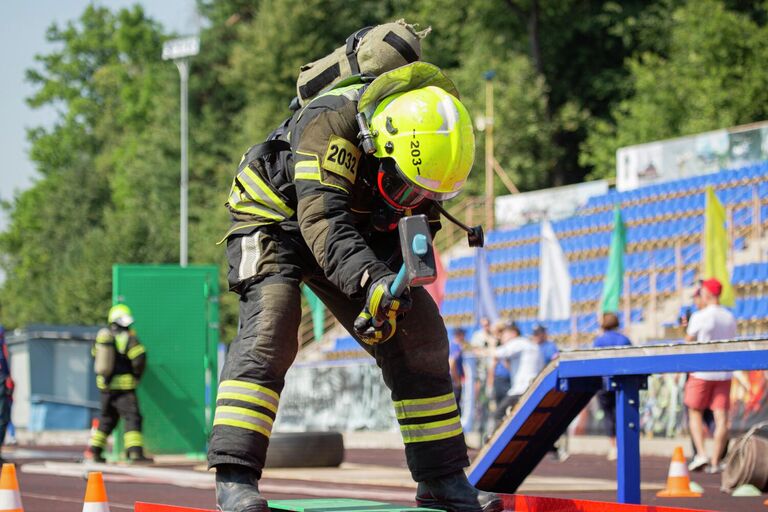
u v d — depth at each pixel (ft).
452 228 136.87
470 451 73.46
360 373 99.14
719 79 137.49
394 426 94.27
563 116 175.32
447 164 17.34
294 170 17.83
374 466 62.03
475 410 85.71
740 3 161.17
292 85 206.80
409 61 18.60
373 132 17.52
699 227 97.76
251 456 17.99
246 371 18.12
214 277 65.92
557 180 181.27
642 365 22.07
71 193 279.69
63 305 199.93
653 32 180.75
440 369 19.25
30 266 301.84
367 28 18.99
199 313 65.51
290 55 204.64
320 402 104.88
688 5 149.07
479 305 96.02
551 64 191.11
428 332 19.12
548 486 43.96
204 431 65.05
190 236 205.87
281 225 18.51
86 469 57.06
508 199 128.67
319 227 17.19
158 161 234.58
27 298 279.69
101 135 321.32
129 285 64.39
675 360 21.47
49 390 112.88
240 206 18.74
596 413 77.61
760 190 94.02
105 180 284.00
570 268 107.96
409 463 19.45
